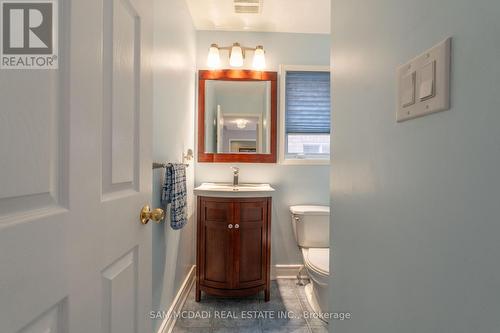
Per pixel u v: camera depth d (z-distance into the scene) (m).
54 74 0.52
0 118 0.42
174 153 1.72
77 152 0.58
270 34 2.41
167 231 1.61
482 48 0.36
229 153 2.38
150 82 0.97
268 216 1.98
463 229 0.39
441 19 0.43
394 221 0.57
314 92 2.42
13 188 0.43
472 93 0.38
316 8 2.05
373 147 0.66
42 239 0.49
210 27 2.34
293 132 2.42
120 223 0.76
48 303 0.50
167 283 1.61
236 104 2.39
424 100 0.47
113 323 0.73
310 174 2.40
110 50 0.71
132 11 0.84
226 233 1.91
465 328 0.39
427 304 0.46
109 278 0.71
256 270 1.95
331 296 0.92
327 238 2.08
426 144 0.47
